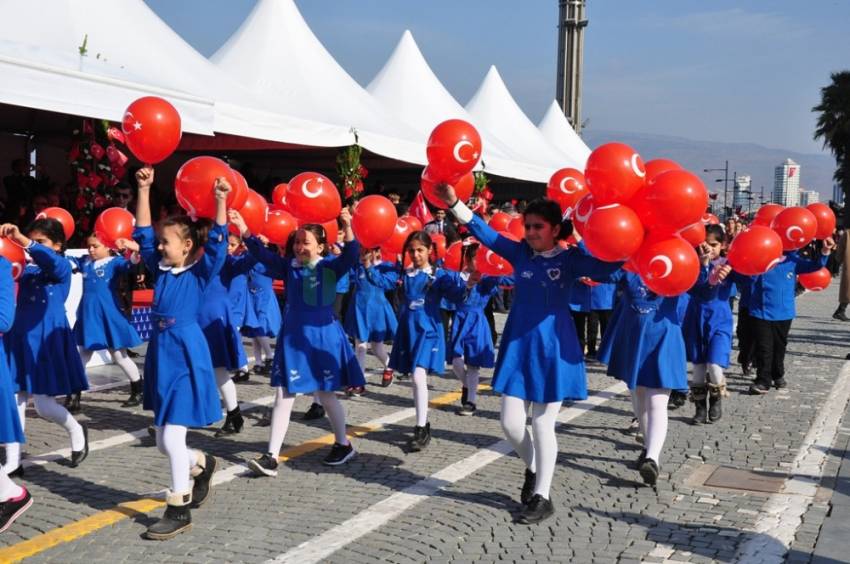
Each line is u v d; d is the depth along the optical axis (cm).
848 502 516
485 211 1355
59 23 990
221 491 528
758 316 875
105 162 1060
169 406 454
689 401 835
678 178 448
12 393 463
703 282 657
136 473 560
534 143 2164
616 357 575
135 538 445
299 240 558
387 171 2183
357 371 579
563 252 483
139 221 482
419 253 653
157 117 509
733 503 516
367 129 1307
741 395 866
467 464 598
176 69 1072
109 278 732
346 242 561
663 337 550
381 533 459
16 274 550
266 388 850
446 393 861
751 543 447
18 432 465
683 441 668
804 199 19025
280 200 712
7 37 933
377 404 802
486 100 2186
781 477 570
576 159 2578
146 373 473
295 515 485
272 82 1328
